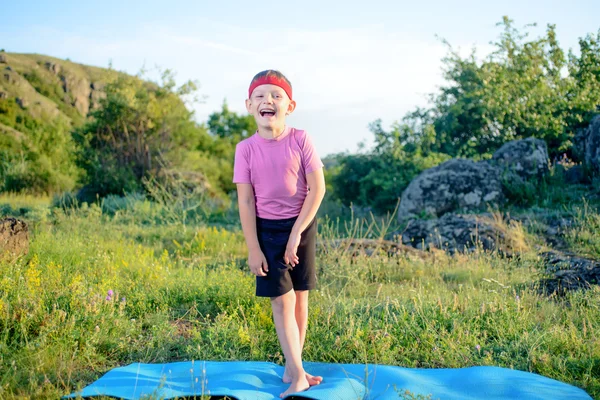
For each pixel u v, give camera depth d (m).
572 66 16.73
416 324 5.18
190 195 16.44
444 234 9.98
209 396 3.50
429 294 6.29
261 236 3.90
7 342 4.37
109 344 4.61
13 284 5.31
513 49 16.86
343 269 7.92
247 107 3.97
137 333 5.04
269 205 3.90
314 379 3.88
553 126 15.58
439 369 4.25
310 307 5.67
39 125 38.22
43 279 5.77
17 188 19.59
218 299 6.05
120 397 3.50
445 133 17.05
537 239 9.54
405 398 3.53
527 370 4.33
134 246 9.16
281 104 3.85
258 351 4.63
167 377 3.97
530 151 13.23
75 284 5.33
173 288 6.37
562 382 3.90
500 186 12.57
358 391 3.76
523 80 16.31
